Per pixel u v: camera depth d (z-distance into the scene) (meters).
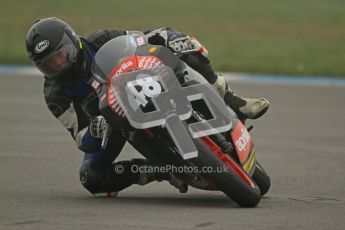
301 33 78.88
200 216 18.61
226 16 92.06
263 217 18.47
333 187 23.55
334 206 20.17
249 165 19.95
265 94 47.59
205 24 84.69
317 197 21.75
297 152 30.61
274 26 83.88
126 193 22.80
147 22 85.62
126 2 103.75
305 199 21.36
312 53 66.50
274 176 25.53
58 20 20.91
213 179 18.86
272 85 51.53
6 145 32.09
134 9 96.69
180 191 21.22
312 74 57.16
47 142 32.91
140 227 17.34
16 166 27.50
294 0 111.62
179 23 85.00
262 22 87.31
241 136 19.89
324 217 18.50
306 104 44.09
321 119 39.31
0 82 51.78
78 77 21.09
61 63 20.53
